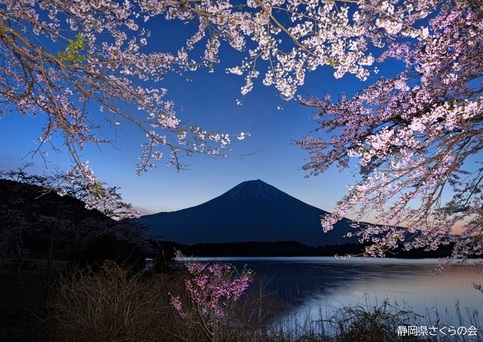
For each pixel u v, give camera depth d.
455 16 5.64
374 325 6.93
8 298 11.20
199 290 7.12
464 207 6.93
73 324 6.97
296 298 20.31
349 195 5.50
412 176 5.31
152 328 7.23
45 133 4.15
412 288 24.94
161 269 13.55
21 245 16.23
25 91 4.47
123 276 8.22
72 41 3.34
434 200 5.15
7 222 14.74
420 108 6.27
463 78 6.02
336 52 3.90
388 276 35.69
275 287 26.11
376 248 5.94
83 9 4.15
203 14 3.65
